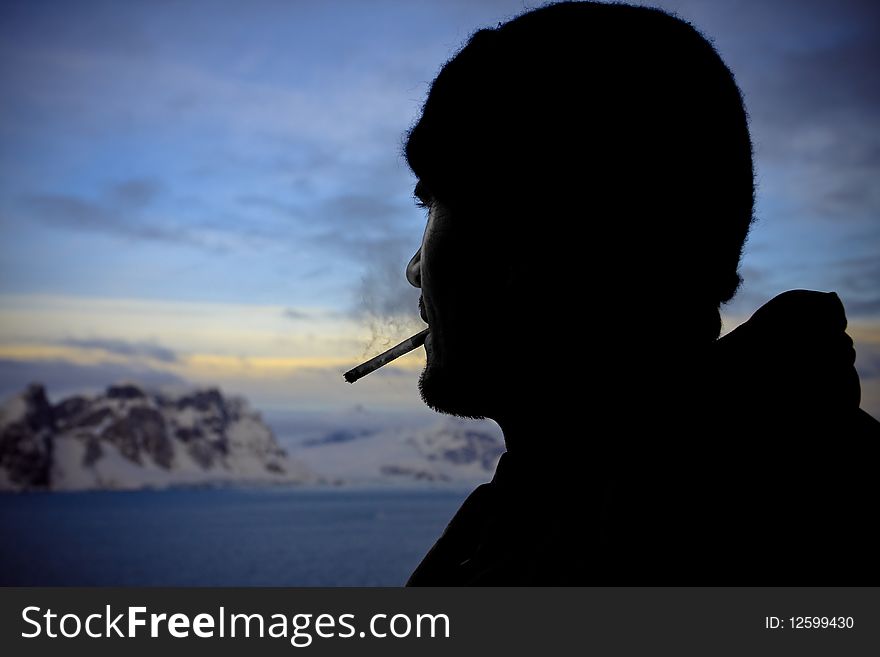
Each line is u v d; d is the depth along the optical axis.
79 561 60.03
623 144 0.76
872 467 0.70
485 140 0.80
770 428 0.71
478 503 0.95
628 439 0.76
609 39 0.79
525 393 0.81
